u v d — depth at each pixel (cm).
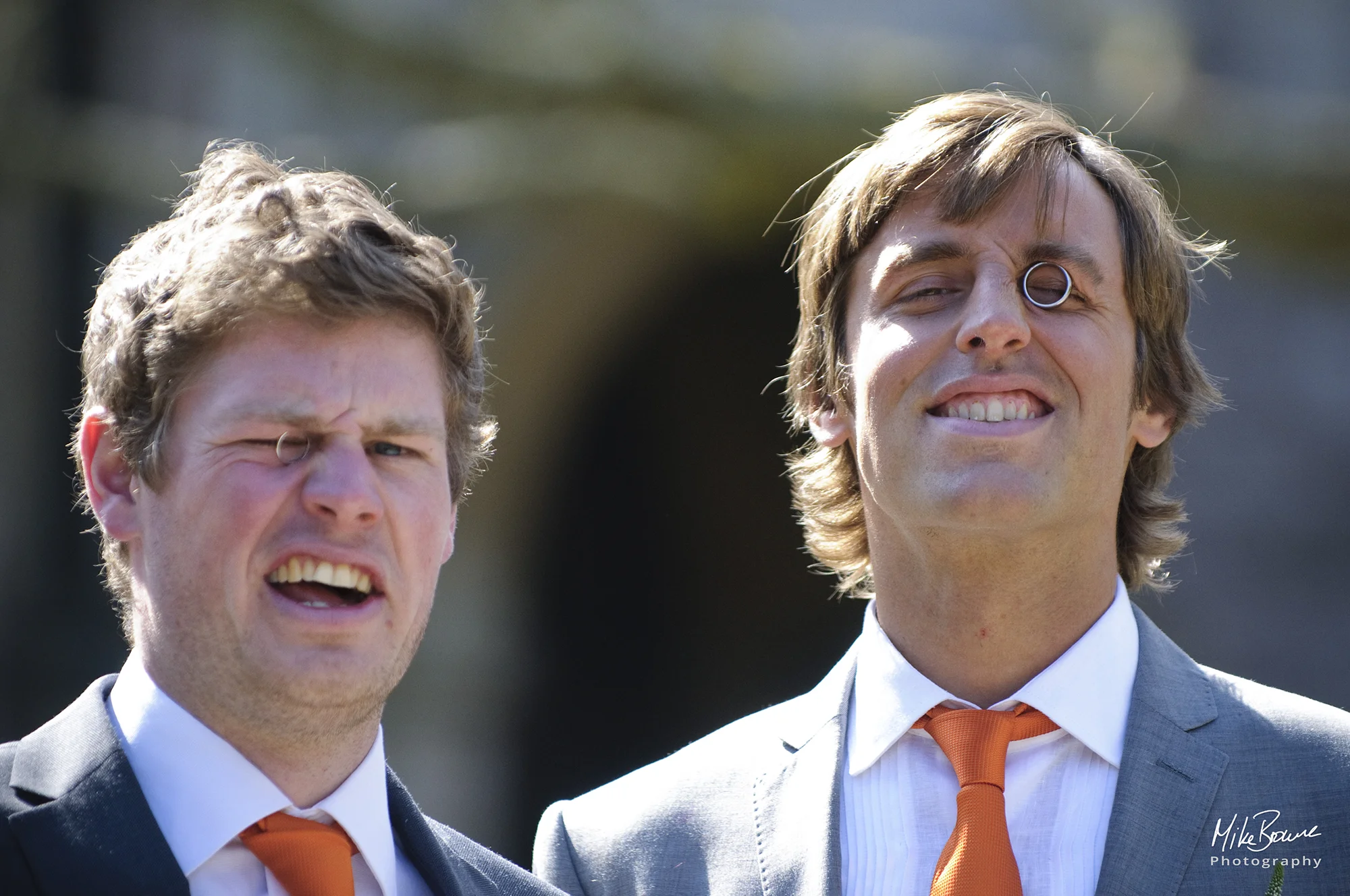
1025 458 930
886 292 989
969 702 986
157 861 731
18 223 2781
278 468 768
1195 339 3375
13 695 2734
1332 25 3266
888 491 965
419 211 2670
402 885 830
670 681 4372
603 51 2523
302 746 777
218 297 766
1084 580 973
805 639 4472
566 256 2830
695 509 4356
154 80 2816
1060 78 2755
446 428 841
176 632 766
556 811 1056
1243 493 3350
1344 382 3344
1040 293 966
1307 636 3309
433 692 2917
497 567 3080
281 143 2814
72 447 903
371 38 2523
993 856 898
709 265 3441
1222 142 2550
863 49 2673
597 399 3641
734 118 2539
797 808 986
